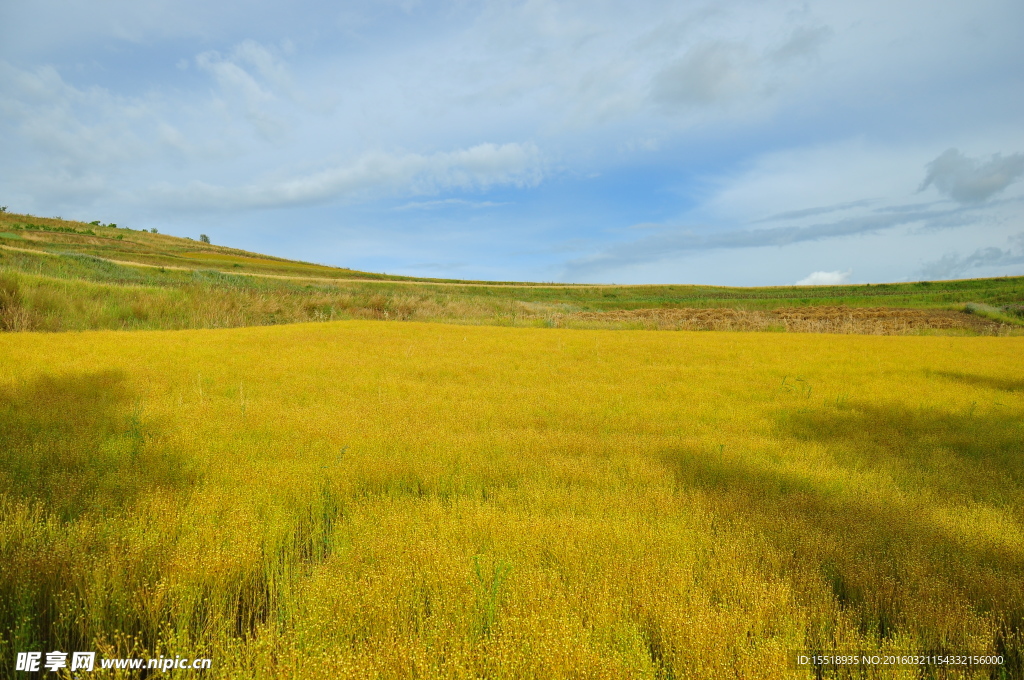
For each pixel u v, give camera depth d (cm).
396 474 544
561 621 279
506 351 1628
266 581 354
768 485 546
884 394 1076
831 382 1208
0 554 342
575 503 478
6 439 591
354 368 1232
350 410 830
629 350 1700
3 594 316
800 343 1936
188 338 1577
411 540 382
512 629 283
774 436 769
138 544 351
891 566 373
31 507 426
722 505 472
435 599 310
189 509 423
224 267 6806
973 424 831
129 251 6825
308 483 499
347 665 248
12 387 850
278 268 8056
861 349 1781
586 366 1391
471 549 367
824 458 650
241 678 251
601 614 295
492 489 517
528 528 404
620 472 576
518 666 256
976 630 301
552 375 1251
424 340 1814
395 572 335
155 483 486
